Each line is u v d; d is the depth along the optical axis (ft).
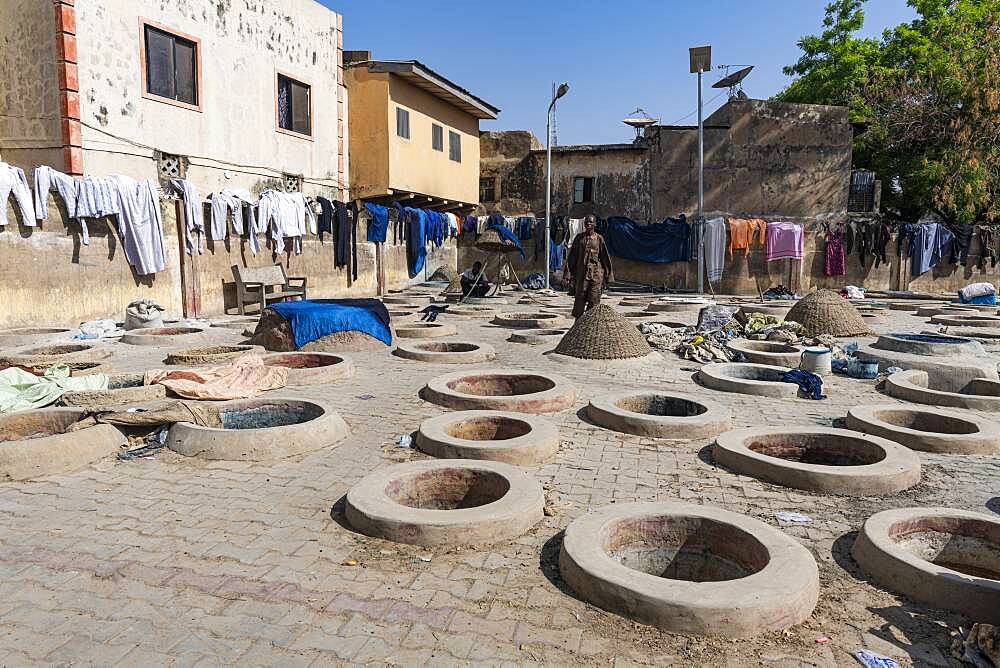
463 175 81.46
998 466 16.34
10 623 9.36
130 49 42.91
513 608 9.85
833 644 9.05
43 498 13.96
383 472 14.32
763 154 78.69
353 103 66.49
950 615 9.80
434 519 11.96
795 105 78.28
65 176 34.91
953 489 14.88
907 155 82.99
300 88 57.93
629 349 30.17
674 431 18.54
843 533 12.65
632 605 9.50
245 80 51.85
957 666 8.64
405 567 11.08
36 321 34.40
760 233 75.31
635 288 77.97
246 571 10.90
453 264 81.87
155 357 29.30
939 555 12.05
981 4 82.53
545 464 16.38
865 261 78.33
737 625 9.10
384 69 65.16
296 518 13.03
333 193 62.28
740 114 78.13
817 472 14.67
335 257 57.36
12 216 33.24
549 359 30.81
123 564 11.10
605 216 83.82
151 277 40.27
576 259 38.70
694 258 75.82
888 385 24.43
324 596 10.14
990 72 72.74
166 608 9.79
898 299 67.72
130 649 8.79
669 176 80.23
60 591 10.24
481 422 18.79
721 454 16.46
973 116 75.41
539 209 86.84
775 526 12.91
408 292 66.95
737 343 32.30
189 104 47.24
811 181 79.10
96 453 16.25
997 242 79.92
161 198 40.78
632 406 21.77
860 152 86.12
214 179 49.62
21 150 40.81
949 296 70.90
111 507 13.51
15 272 33.45
